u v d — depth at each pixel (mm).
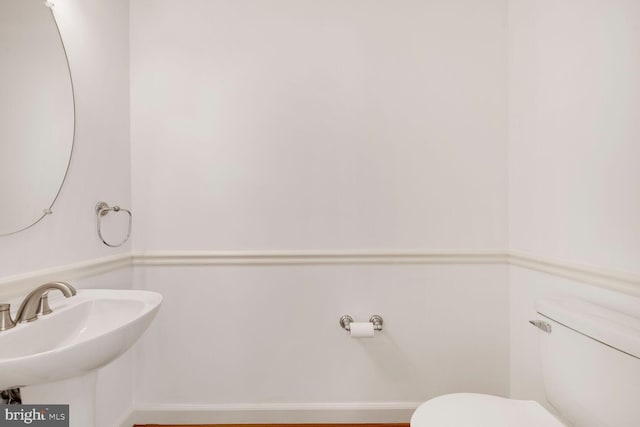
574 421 963
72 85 1165
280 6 1578
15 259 982
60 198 1154
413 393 1601
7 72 936
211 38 1574
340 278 1587
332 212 1581
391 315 1591
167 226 1577
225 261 1576
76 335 1018
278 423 1585
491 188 1588
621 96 989
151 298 1085
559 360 1014
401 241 1588
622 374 813
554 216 1275
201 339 1581
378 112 1583
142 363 1582
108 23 1416
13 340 805
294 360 1588
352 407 1588
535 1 1377
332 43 1579
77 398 895
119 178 1492
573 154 1177
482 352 1596
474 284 1595
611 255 1027
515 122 1528
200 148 1574
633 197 955
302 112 1579
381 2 1583
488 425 887
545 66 1320
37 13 1039
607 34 1035
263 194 1576
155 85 1576
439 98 1583
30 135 1008
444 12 1585
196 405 1583
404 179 1584
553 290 1289
